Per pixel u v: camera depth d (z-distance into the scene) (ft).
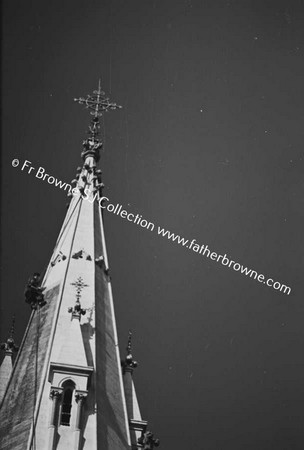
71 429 242.99
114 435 248.11
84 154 293.02
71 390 247.50
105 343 262.67
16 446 241.76
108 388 254.88
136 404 260.01
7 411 249.96
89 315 263.49
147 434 253.44
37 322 263.90
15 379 255.70
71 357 250.57
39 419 244.22
